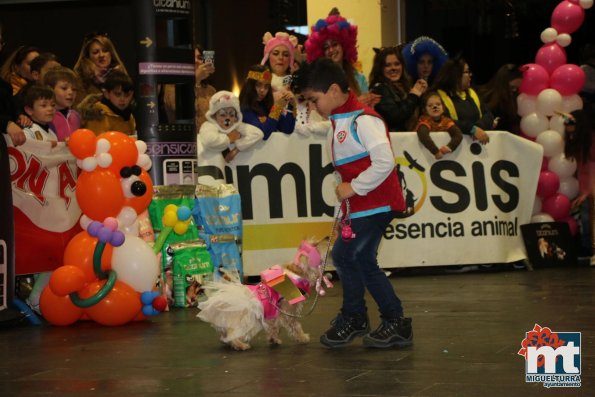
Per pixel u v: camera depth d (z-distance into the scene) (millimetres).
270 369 5090
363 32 13102
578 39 16672
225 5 14977
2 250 6996
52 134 7801
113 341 6316
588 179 10781
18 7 11664
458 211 10117
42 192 7488
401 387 4516
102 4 13000
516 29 14977
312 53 9438
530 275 9672
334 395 4402
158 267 7406
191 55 8312
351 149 5531
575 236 11039
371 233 5570
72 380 4992
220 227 8383
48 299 7094
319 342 5926
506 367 4914
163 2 8102
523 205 10453
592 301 7453
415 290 8500
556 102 10656
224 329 5738
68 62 13336
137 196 7273
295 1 14094
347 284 5684
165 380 4891
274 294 5684
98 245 7059
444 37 17281
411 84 10273
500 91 10875
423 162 10039
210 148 8977
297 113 9633
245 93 9336
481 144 10211
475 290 8398
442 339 5828
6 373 5270
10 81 9039
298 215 9633
